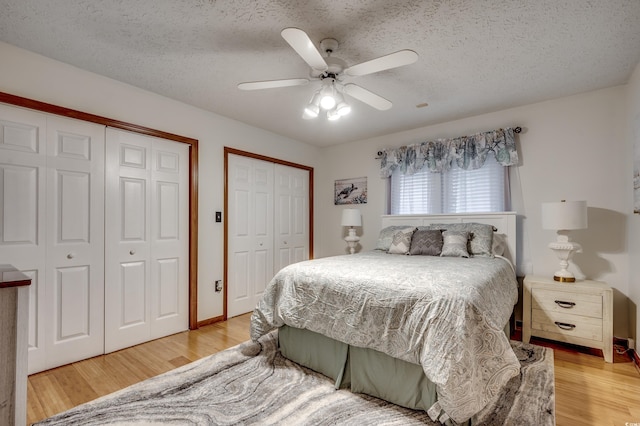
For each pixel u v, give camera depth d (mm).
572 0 1580
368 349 1771
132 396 1785
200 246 3092
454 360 1373
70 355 2236
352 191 4398
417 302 1564
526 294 2594
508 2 1593
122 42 1975
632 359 2295
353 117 3367
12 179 2010
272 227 3949
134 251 2607
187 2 1606
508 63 2225
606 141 2656
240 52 2092
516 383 1904
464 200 3363
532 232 2990
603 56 2127
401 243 3127
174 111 2889
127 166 2576
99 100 2398
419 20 1742
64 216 2227
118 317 2498
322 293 1940
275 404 1702
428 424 1512
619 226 2590
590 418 1585
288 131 3900
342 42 1957
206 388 1871
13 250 2008
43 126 2143
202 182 3117
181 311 2939
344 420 1555
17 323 1057
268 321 2246
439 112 3213
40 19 1739
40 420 1567
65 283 2225
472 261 2469
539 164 2965
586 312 2357
